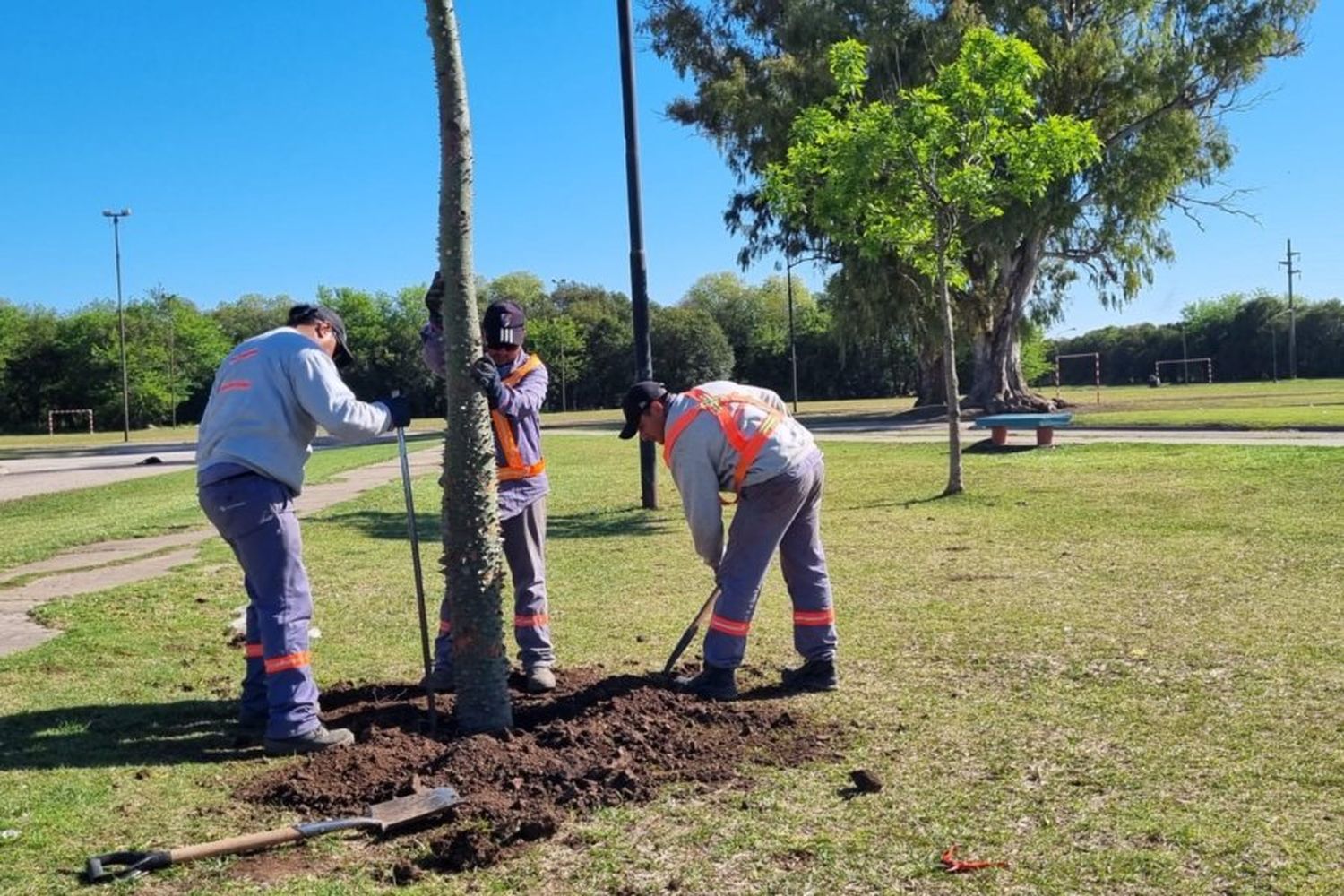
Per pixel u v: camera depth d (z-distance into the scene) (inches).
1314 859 127.6
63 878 131.0
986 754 167.2
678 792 155.3
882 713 190.1
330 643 263.1
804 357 3139.8
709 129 1592.0
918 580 317.7
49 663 243.4
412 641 265.7
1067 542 375.2
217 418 179.3
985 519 444.8
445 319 179.8
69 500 735.1
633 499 581.6
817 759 168.2
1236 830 136.4
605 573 354.6
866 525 442.0
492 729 181.8
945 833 138.1
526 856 135.3
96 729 192.5
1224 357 3248.0
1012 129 503.5
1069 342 3550.7
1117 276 1374.3
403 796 153.6
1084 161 507.8
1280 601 267.1
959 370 2410.2
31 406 3272.6
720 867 130.2
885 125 493.4
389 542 452.1
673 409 204.1
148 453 1465.3
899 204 521.3
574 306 3457.2
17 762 173.9
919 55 1228.5
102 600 321.7
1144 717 182.7
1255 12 1269.7
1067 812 143.8
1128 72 1269.7
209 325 3595.0
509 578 334.6
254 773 169.0
